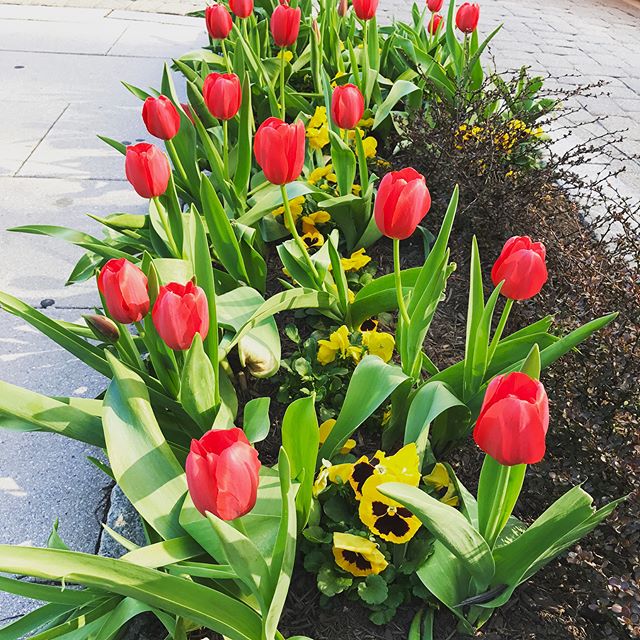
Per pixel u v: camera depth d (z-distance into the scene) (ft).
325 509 5.75
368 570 5.34
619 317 7.14
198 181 8.67
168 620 4.96
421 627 5.40
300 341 7.88
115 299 4.90
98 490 6.94
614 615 5.13
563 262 8.09
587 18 27.99
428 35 16.40
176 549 4.53
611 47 23.50
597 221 8.93
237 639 4.22
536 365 4.35
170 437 6.25
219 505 3.58
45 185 12.66
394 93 11.06
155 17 22.76
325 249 8.24
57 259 10.62
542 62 21.26
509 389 3.85
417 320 5.89
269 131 5.78
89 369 8.58
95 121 15.21
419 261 9.87
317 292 7.36
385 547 5.53
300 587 5.70
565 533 4.58
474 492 6.43
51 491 6.93
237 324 6.88
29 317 5.74
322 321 8.34
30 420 5.03
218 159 8.59
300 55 14.01
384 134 12.44
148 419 5.06
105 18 22.49
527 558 4.75
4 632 5.00
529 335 6.07
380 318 8.55
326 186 9.88
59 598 4.93
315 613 5.52
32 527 6.55
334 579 5.42
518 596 5.62
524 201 9.50
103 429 4.97
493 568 4.71
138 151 5.99
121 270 4.80
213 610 4.09
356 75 10.95
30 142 14.21
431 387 5.56
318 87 11.89
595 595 5.34
